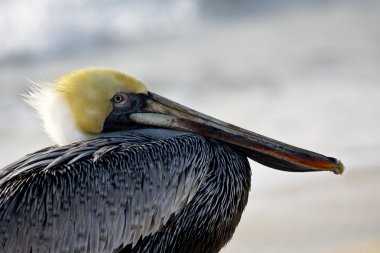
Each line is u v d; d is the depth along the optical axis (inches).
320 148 650.8
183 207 371.6
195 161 376.5
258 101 803.4
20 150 705.6
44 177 360.5
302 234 512.1
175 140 380.2
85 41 1138.0
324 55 950.4
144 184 364.2
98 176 361.4
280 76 883.4
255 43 1056.2
